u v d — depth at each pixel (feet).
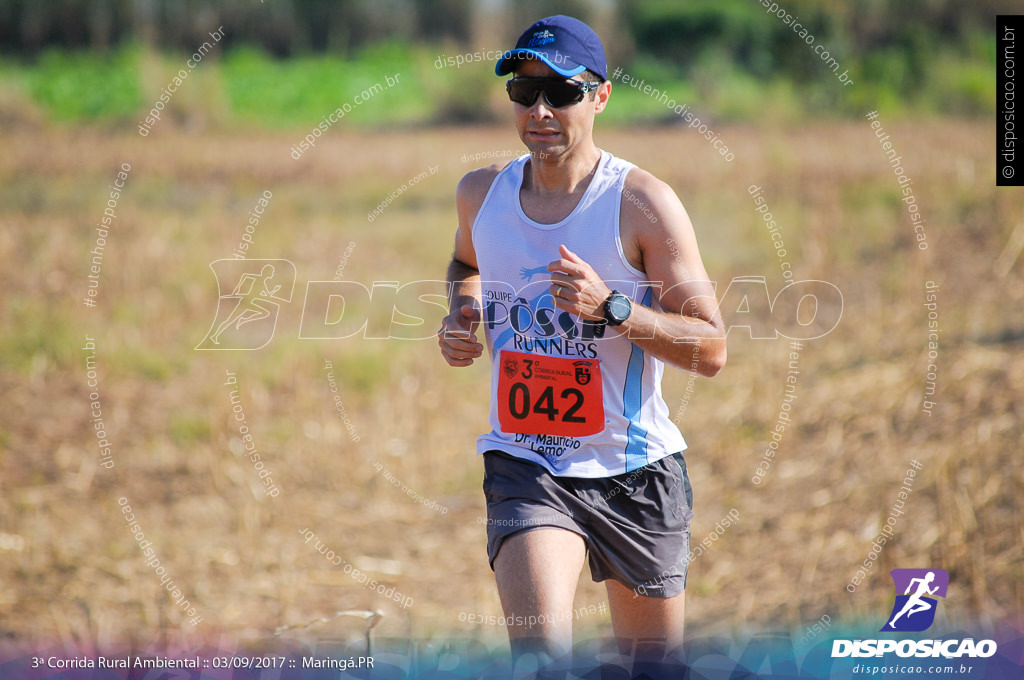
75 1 321.32
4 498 57.57
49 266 104.83
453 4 325.42
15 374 78.33
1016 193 112.57
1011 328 74.38
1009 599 41.29
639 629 31.37
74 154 179.83
